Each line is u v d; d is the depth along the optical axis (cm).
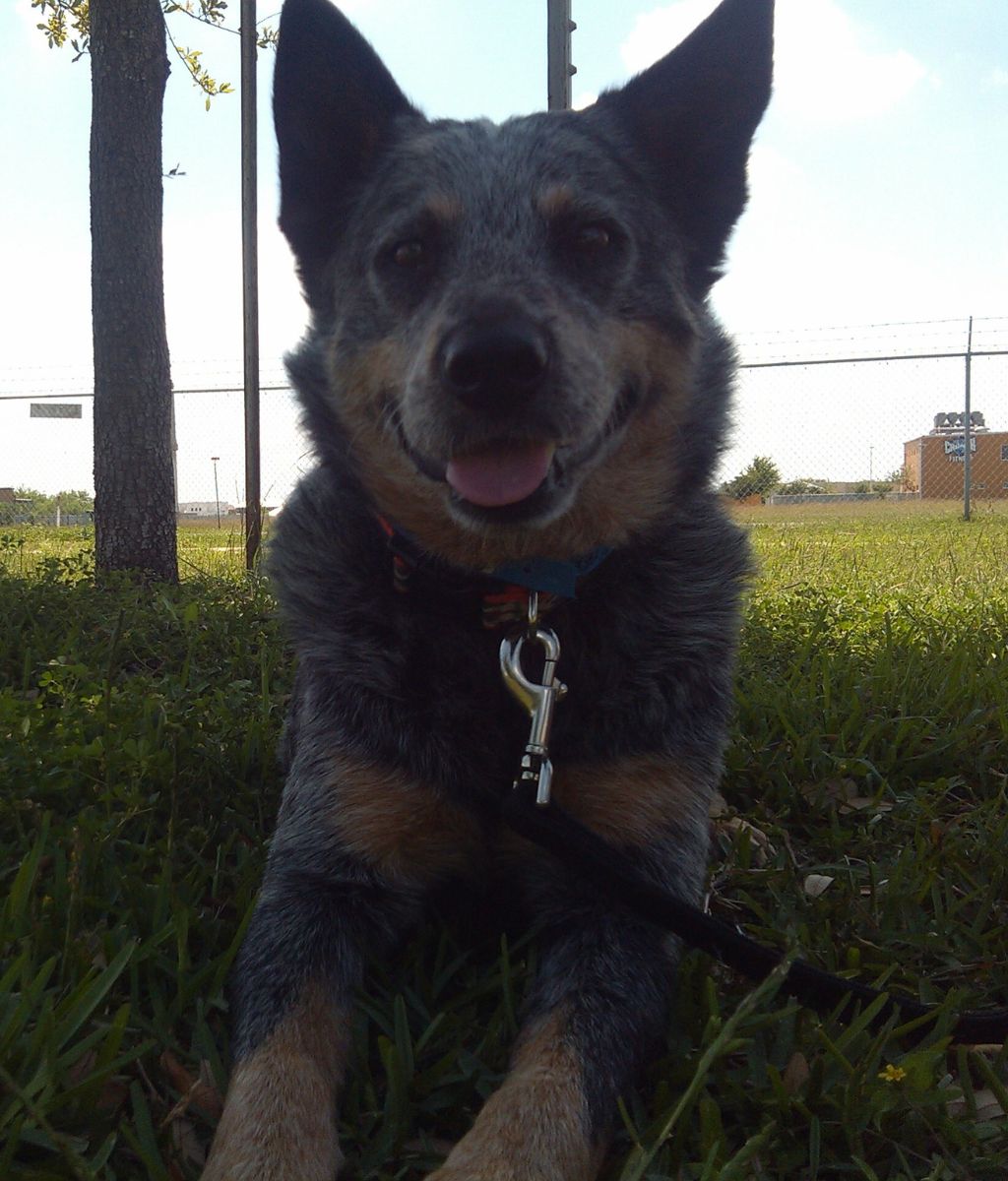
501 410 35
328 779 37
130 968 32
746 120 45
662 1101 29
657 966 33
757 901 41
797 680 65
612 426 39
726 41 45
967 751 55
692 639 39
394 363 40
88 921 35
